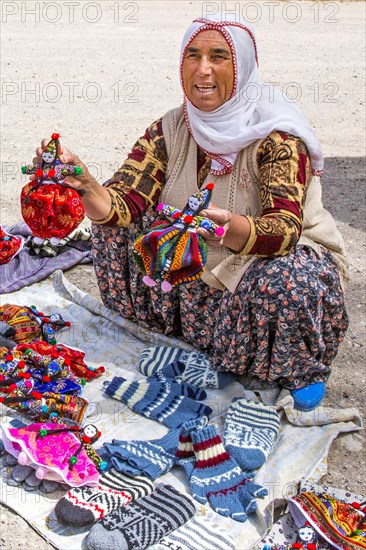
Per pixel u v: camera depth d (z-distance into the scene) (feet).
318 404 10.37
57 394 10.09
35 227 9.71
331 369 11.24
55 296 12.75
